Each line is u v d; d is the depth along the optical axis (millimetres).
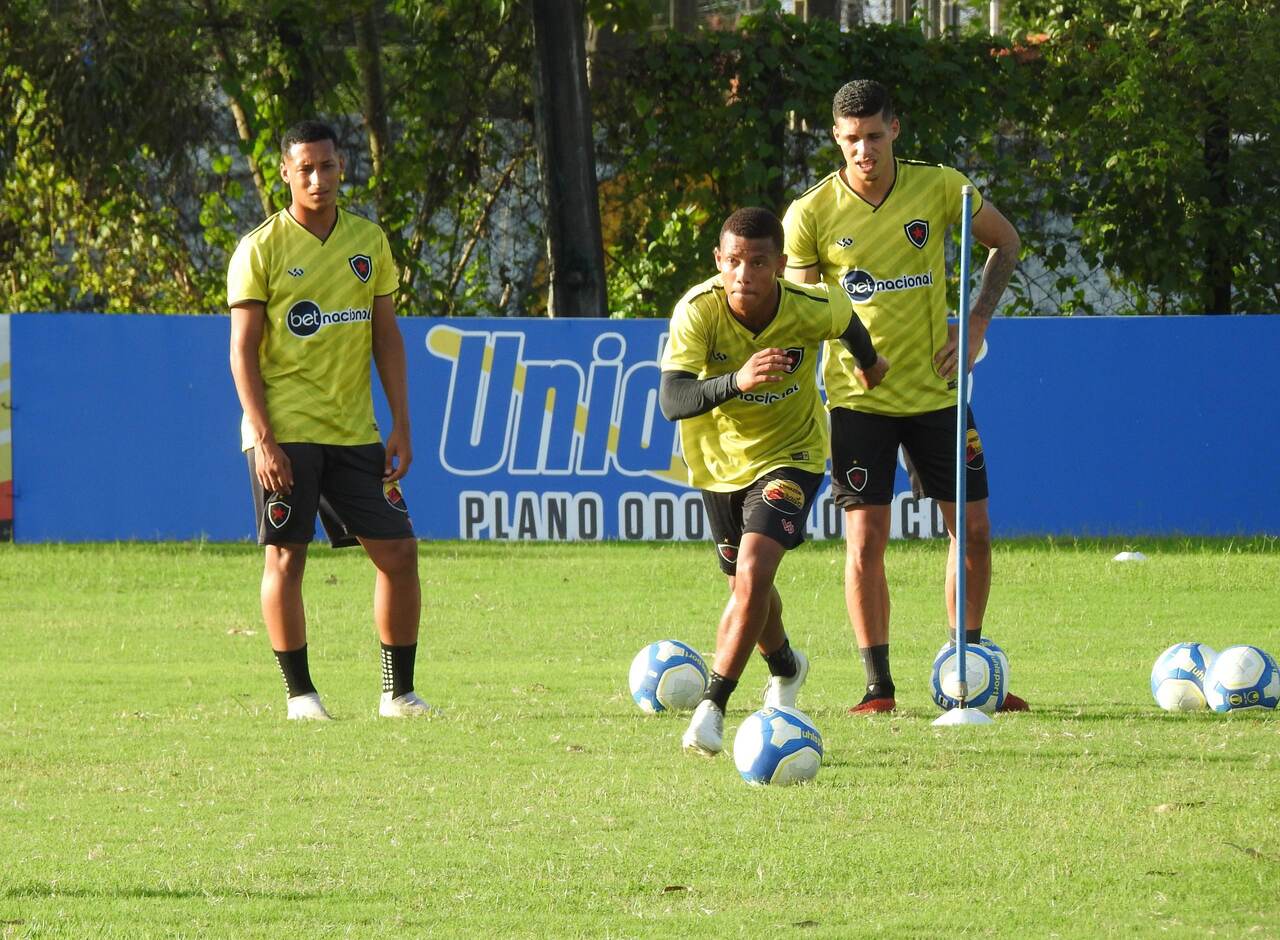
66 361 59969
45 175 79812
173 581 51000
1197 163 76750
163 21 74250
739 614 23734
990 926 14992
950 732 25328
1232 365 61812
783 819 19219
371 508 27641
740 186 77062
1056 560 54688
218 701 29703
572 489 60812
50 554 56312
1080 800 20094
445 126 77750
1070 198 79312
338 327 27500
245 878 16641
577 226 70938
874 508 28391
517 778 21875
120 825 19094
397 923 15141
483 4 73375
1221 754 23312
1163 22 79188
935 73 76875
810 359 25141
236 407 60750
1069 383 61594
